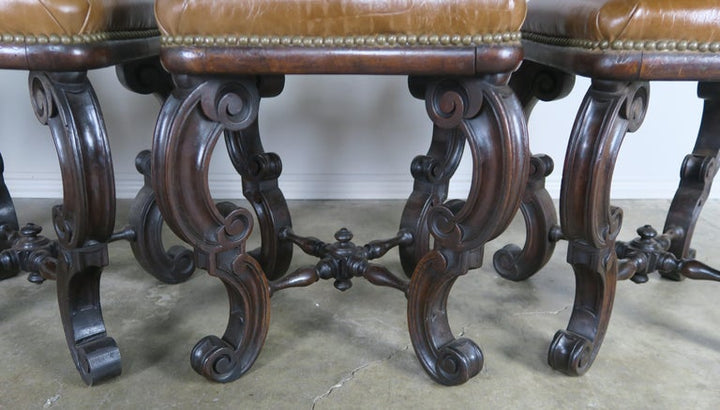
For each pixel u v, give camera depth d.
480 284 1.23
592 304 0.92
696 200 1.18
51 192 1.71
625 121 0.80
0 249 1.21
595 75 0.76
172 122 0.73
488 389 0.88
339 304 1.14
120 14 0.80
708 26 0.73
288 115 1.69
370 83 1.66
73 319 0.88
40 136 1.67
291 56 0.70
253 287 0.89
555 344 0.91
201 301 1.14
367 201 1.74
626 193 1.78
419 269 0.88
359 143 1.72
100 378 0.87
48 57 0.72
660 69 0.74
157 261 1.17
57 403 0.83
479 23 0.69
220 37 0.70
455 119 0.76
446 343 0.89
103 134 0.79
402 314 1.10
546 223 1.15
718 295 1.19
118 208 1.63
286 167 1.73
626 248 1.08
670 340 1.02
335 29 0.70
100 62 0.75
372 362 0.94
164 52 0.72
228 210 1.11
